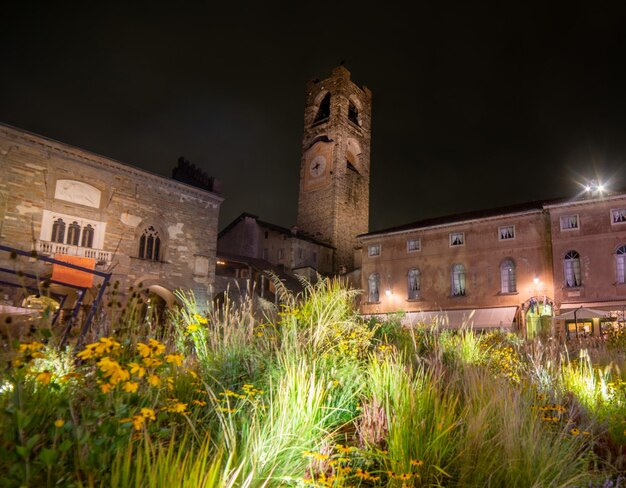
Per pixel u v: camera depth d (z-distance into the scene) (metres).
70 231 26.08
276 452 3.77
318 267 51.41
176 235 30.67
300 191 60.09
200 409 4.71
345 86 61.41
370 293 39.84
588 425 5.76
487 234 34.97
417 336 10.78
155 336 6.74
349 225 57.25
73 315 5.31
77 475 2.53
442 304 35.62
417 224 40.41
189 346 7.28
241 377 5.96
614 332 15.55
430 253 37.34
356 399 5.78
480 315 33.00
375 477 4.03
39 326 4.17
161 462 2.92
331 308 7.68
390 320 11.89
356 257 48.59
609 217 29.86
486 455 4.08
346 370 6.18
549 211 32.16
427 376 5.73
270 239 51.00
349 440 4.97
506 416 4.64
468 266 35.19
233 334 6.71
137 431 3.41
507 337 16.20
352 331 7.81
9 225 23.77
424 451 4.19
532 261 32.59
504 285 33.62
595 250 29.86
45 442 3.06
